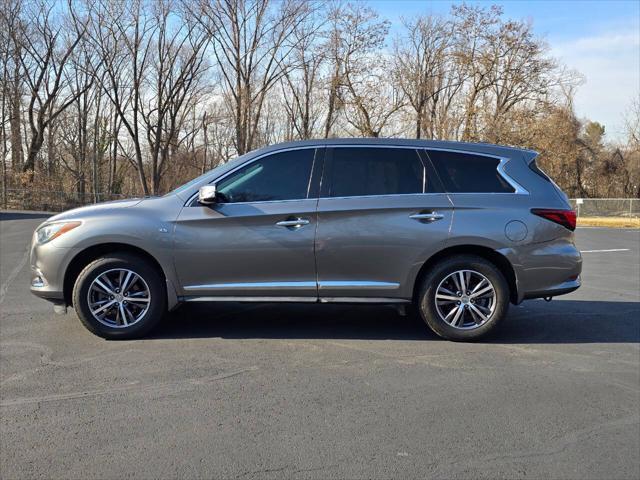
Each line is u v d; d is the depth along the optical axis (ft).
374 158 17.17
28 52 129.49
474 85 118.93
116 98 132.16
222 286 16.71
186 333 17.84
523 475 9.70
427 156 17.22
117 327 16.84
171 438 10.79
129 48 129.49
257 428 11.27
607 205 108.06
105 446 10.46
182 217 16.57
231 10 120.06
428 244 16.56
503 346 17.01
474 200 16.78
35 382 13.55
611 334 18.54
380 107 116.67
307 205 16.58
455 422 11.69
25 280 27.58
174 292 16.79
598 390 13.57
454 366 15.11
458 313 17.01
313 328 18.63
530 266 16.76
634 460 10.27
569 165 132.98
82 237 16.48
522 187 17.11
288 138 135.64
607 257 43.45
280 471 9.68
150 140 142.00
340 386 13.55
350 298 16.85
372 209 16.53
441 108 129.08
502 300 16.81
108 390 13.10
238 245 16.49
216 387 13.38
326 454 10.27
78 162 143.33
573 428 11.51
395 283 16.75
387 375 14.33
